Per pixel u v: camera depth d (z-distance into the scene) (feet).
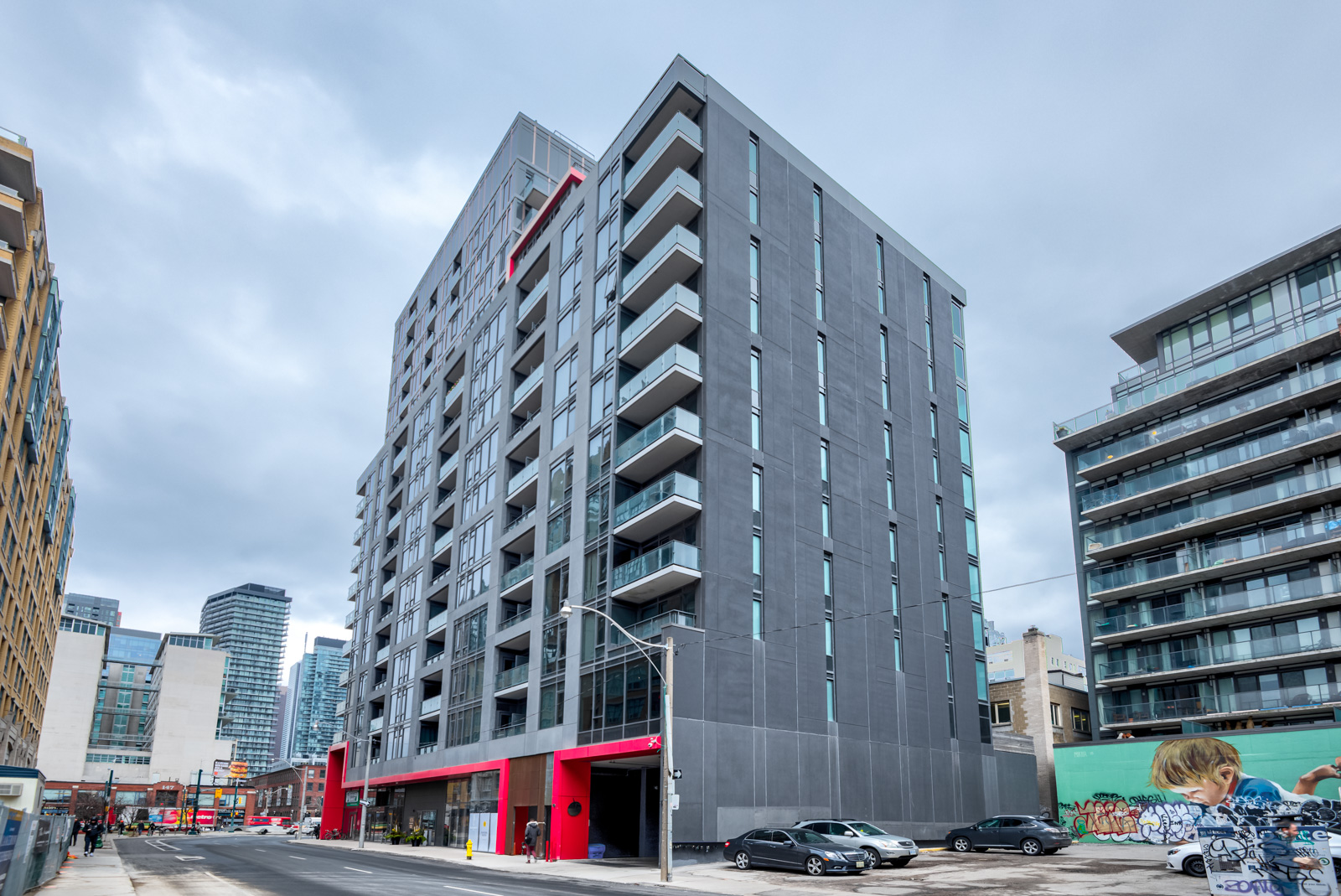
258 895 66.80
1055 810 161.38
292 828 383.65
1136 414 146.51
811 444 135.03
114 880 85.15
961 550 156.97
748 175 139.85
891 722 131.03
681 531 122.01
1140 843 117.39
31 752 219.82
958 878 80.07
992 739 150.20
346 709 249.96
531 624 144.36
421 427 229.45
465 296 225.97
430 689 193.06
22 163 111.96
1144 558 142.92
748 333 130.93
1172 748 117.29
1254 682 127.13
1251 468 130.00
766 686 116.16
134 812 443.73
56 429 186.91
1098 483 153.38
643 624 117.39
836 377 143.84
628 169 146.00
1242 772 110.32
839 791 119.75
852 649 129.39
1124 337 154.92
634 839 128.98
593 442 137.80
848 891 72.90
